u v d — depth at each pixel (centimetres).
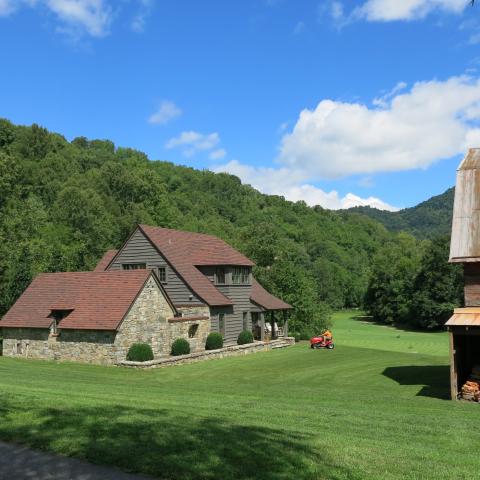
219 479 718
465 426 1297
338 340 6419
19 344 3161
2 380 1862
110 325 2834
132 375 2523
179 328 3347
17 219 5775
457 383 2039
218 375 2597
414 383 2275
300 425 1173
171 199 10862
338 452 891
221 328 3862
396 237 15962
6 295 3734
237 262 4050
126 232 8106
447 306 7919
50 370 2467
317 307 5500
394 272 9619
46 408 1107
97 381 2116
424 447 1020
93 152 12500
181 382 2273
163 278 3744
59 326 2977
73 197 7600
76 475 731
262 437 947
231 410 1345
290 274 5406
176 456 798
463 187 2270
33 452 822
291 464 794
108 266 3931
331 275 12006
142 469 747
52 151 10638
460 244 2070
